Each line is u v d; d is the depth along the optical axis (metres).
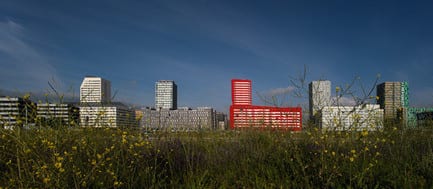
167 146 3.42
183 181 2.88
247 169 3.16
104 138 3.09
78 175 2.25
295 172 2.85
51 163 2.15
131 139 3.06
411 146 3.58
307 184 2.51
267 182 2.80
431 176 2.60
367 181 2.57
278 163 3.25
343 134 2.91
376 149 3.20
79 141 2.81
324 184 2.50
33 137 2.71
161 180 2.67
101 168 2.47
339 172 2.58
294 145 3.33
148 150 3.24
